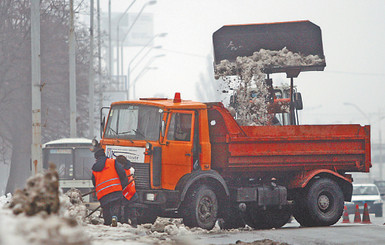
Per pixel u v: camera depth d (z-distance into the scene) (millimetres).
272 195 34062
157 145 31578
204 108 32938
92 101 82312
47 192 15023
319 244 24281
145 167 31641
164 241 22484
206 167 32656
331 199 35469
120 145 32875
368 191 78375
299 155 34531
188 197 31922
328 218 35219
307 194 34875
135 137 32469
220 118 33531
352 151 35312
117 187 28641
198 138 32750
